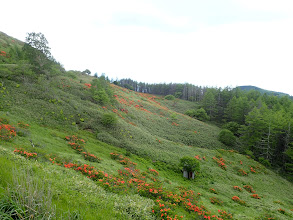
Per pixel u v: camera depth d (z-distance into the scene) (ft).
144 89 511.40
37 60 126.21
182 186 62.39
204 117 229.45
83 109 111.75
